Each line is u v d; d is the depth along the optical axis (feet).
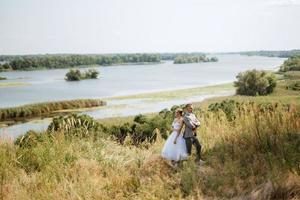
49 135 33.35
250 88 247.91
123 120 129.90
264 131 28.19
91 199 22.13
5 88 335.06
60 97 255.09
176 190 22.43
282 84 293.64
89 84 372.38
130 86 335.06
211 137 32.32
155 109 176.86
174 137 29.37
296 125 28.94
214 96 232.12
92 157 29.86
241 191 21.09
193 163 25.58
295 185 20.77
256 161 24.89
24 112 184.14
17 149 30.04
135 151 32.81
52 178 25.17
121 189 23.38
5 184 24.30
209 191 21.83
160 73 568.00
